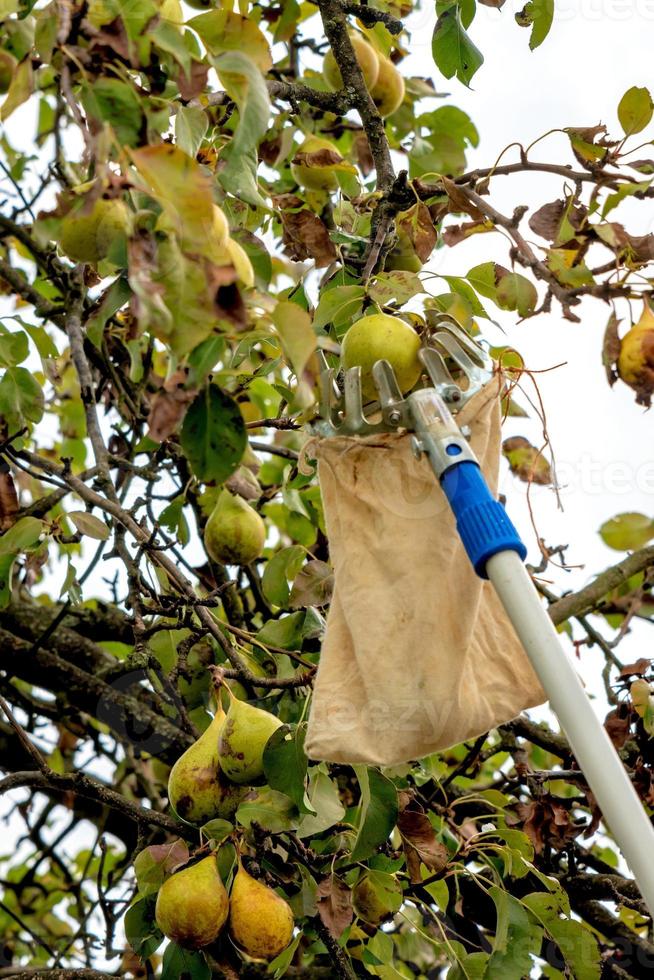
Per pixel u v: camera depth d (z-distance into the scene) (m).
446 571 1.77
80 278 2.79
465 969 2.35
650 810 2.70
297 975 2.82
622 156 2.22
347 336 1.95
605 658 3.08
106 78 1.67
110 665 3.32
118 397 3.18
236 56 1.83
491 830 2.64
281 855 2.44
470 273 2.32
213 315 1.54
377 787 2.19
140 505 2.85
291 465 3.01
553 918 2.36
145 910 2.35
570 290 2.09
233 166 1.86
